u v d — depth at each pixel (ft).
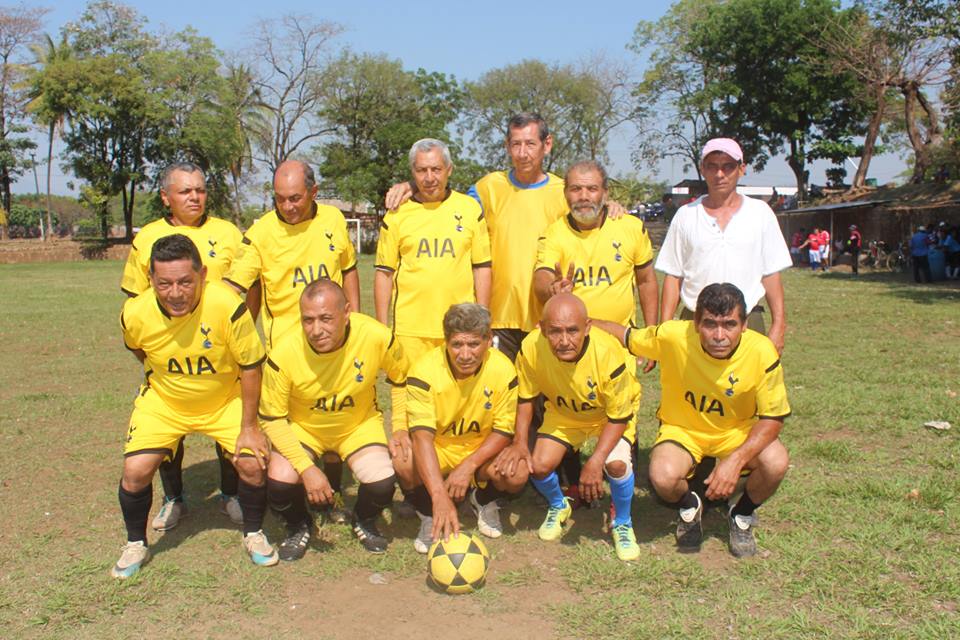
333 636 12.80
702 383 15.42
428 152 17.79
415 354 18.52
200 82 164.86
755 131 158.30
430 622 13.23
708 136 163.94
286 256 17.99
